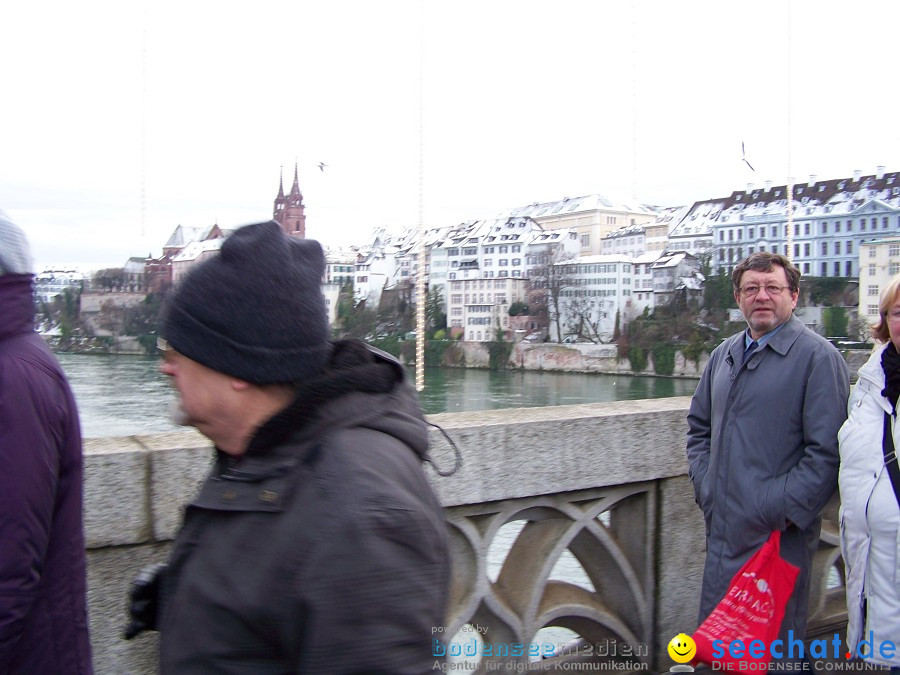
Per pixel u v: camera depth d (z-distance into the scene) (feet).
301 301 4.00
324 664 3.37
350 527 3.47
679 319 242.58
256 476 3.82
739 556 9.23
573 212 320.50
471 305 294.87
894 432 8.51
